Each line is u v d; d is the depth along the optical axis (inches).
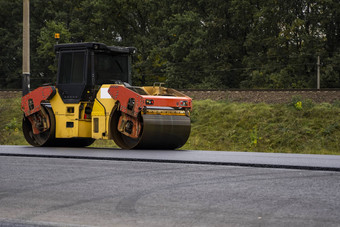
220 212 189.6
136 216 184.1
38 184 256.5
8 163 350.9
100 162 355.9
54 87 522.0
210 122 844.6
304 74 1608.0
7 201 212.8
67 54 517.3
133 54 537.3
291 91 907.4
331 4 1566.2
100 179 272.4
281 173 295.4
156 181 264.8
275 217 180.9
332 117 796.6
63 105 516.1
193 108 893.8
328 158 377.1
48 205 204.5
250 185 251.1
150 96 463.5
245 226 168.6
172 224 171.8
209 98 947.3
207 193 229.0
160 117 470.3
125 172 300.0
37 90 528.4
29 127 547.5
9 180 270.4
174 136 475.8
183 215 185.2
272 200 212.1
